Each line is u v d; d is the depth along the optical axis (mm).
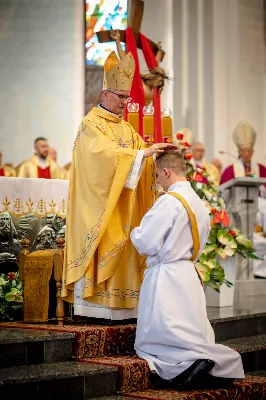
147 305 4496
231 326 5613
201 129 12102
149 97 7285
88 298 4832
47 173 11617
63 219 5797
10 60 11984
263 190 10555
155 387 4461
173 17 12039
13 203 5523
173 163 4633
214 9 12203
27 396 3912
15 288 5176
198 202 4582
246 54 12359
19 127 11867
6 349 4223
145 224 4465
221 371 4398
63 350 4461
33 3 11969
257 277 8602
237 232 6398
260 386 4699
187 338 4348
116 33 7164
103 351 4633
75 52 11844
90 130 4832
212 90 12156
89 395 4172
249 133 12133
